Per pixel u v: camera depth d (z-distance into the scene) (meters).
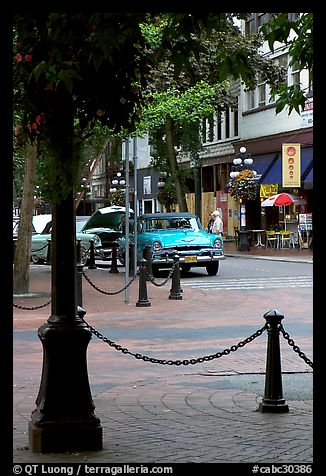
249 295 26.14
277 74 38.44
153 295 26.14
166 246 32.81
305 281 31.27
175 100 28.69
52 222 8.82
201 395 11.70
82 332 8.59
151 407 10.88
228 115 62.38
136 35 7.75
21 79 7.90
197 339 17.00
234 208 61.88
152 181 68.00
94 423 8.53
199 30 8.34
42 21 7.21
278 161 53.72
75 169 8.39
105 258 42.16
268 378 10.57
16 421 10.09
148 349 15.77
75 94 8.08
